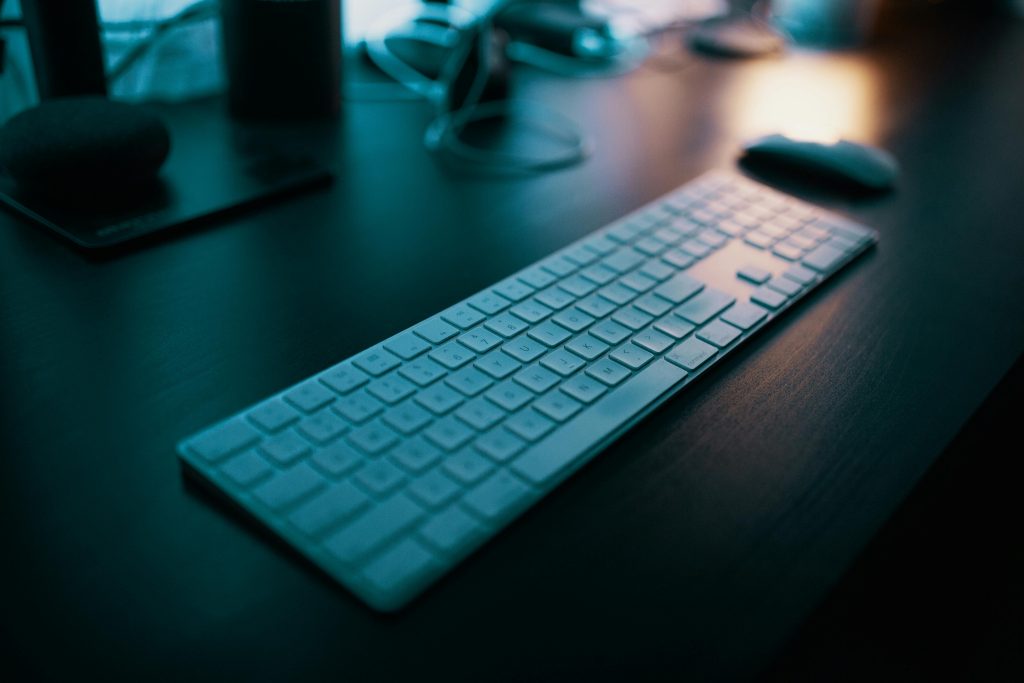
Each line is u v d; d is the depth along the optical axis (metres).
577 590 0.36
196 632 0.34
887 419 0.48
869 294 0.61
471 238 0.65
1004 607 0.97
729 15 1.28
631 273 0.59
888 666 0.90
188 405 0.45
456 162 0.78
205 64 0.86
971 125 0.96
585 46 1.10
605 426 0.45
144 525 0.38
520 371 0.48
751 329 0.55
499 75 0.88
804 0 1.21
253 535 0.38
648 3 1.27
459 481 0.40
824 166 0.78
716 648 0.34
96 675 0.32
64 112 0.62
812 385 0.51
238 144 0.76
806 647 0.36
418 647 0.34
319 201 0.69
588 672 0.33
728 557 0.38
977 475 0.87
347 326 0.53
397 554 0.36
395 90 0.92
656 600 0.36
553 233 0.67
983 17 1.40
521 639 0.34
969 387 0.51
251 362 0.49
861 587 0.40
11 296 0.53
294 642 0.33
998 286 0.63
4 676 0.31
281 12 0.77
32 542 0.37
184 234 0.62
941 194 0.78
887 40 1.25
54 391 0.46
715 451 0.45
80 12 0.67
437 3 1.06
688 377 0.49
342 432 0.42
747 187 0.74
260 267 0.59
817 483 0.43
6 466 0.41
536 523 0.39
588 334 0.52
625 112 0.93
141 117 0.64
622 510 0.41
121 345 0.50
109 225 0.60
